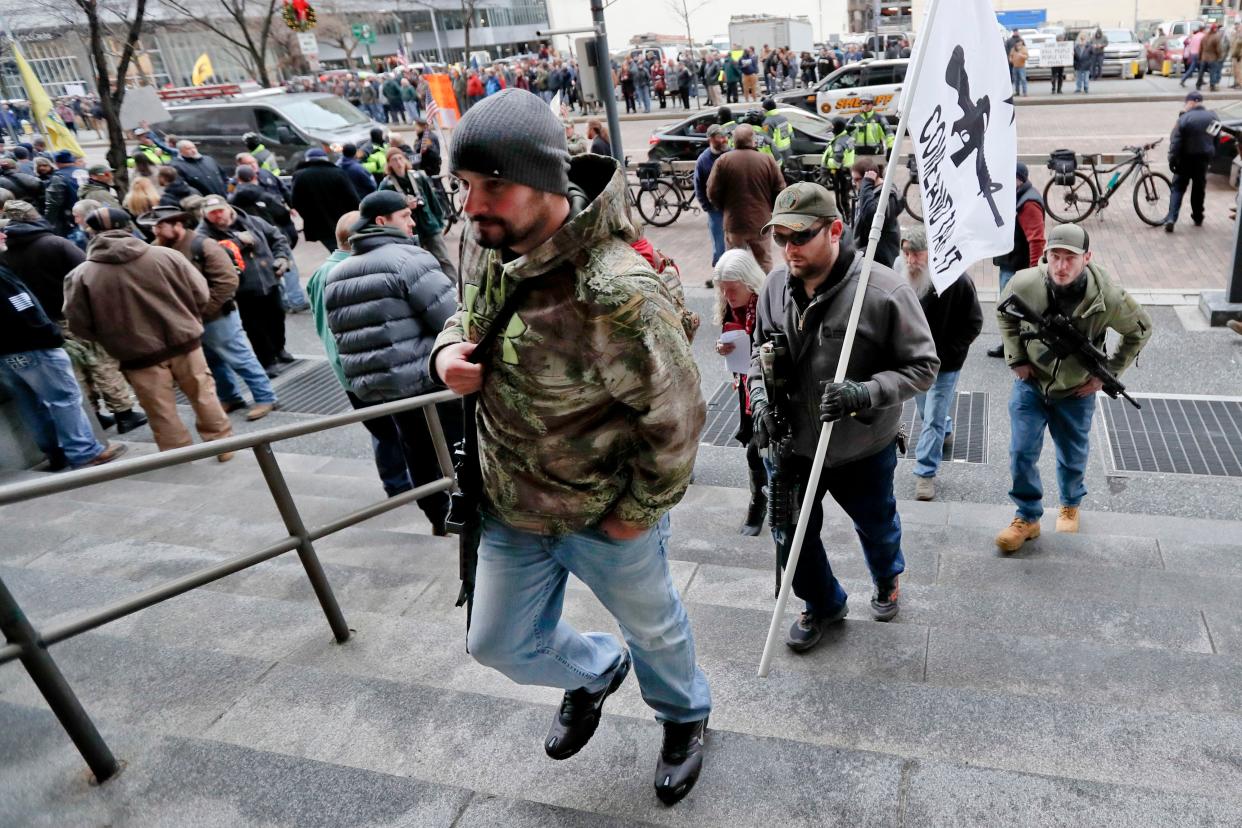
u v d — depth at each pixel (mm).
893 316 2730
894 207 7688
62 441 5953
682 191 14086
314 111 17391
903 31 39719
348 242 4652
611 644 2350
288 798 2201
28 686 2916
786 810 2090
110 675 2859
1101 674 2910
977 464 5711
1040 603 3523
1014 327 4051
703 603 3480
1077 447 4320
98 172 10906
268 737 2508
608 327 1534
